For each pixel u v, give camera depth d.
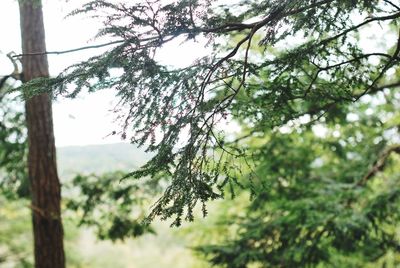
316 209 7.82
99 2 2.76
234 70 3.27
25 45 6.09
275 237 8.38
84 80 2.91
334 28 3.26
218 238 12.50
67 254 14.52
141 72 2.96
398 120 9.58
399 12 3.19
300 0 2.96
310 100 3.94
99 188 8.09
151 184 7.97
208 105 3.16
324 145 9.26
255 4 3.32
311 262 7.96
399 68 4.40
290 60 3.36
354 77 3.59
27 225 14.34
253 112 3.69
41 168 6.22
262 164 8.56
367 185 8.45
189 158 3.09
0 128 7.19
